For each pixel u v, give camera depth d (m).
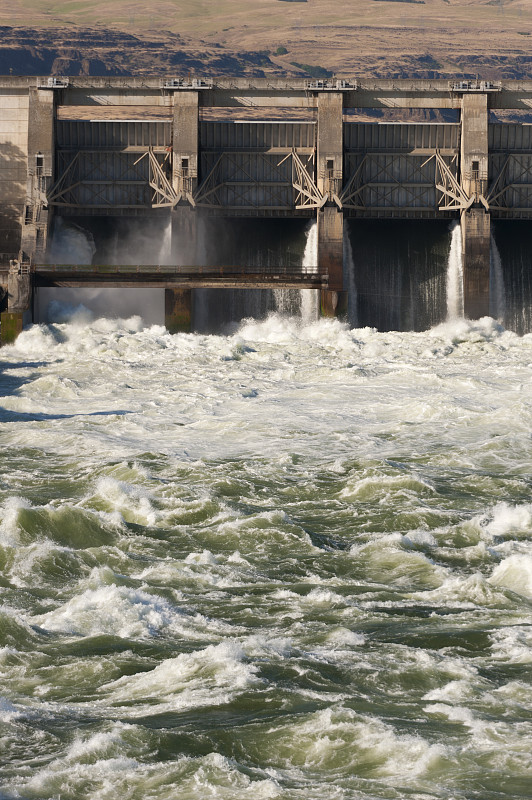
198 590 48.41
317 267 146.38
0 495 64.31
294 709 35.28
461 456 75.19
